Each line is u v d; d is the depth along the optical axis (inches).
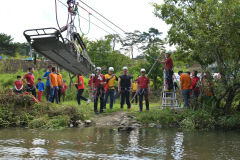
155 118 353.1
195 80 426.0
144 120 350.0
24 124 319.9
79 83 452.1
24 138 223.0
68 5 382.3
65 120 314.0
